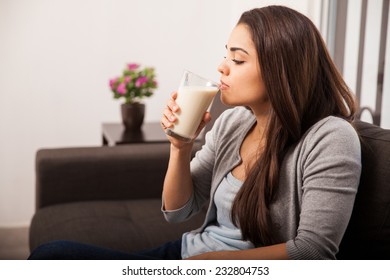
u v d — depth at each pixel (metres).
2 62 2.86
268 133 1.18
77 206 2.04
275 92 1.13
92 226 1.82
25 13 2.84
